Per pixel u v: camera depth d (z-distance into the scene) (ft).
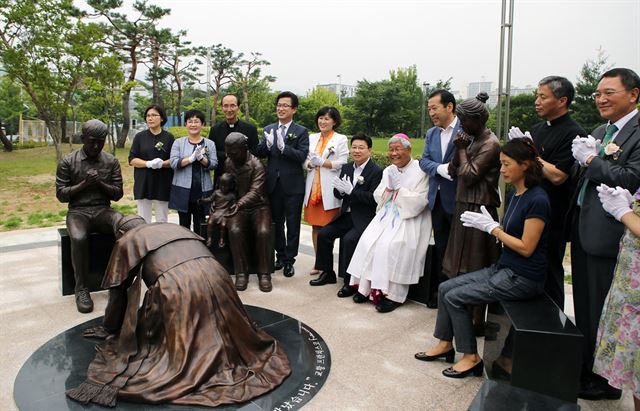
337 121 16.34
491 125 47.67
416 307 13.85
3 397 8.55
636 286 7.47
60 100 41.01
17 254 18.24
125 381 8.29
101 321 11.84
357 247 13.97
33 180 42.14
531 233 9.01
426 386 9.45
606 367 7.90
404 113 109.29
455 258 11.40
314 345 10.85
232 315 8.95
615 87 8.71
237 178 15.01
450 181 12.96
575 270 9.77
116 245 9.24
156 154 16.53
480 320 11.82
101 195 13.87
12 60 36.37
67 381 8.92
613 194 7.61
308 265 17.76
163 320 8.55
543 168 10.23
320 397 8.85
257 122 108.06
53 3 36.04
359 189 14.74
